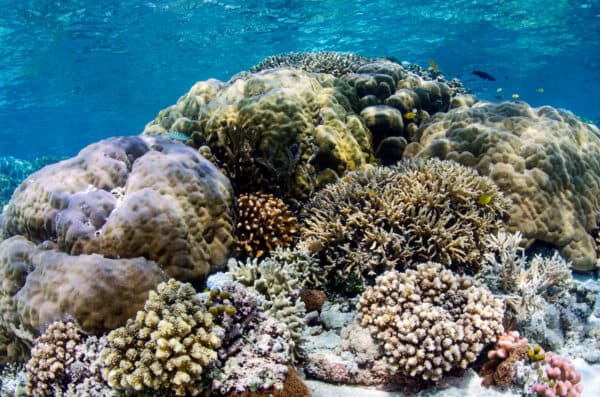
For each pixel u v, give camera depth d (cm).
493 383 358
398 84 844
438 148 684
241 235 542
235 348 325
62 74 3006
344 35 2697
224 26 2373
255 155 636
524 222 580
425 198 512
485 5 2245
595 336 464
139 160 496
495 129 658
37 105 4150
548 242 607
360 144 722
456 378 365
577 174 648
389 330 366
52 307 377
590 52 3569
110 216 436
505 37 2995
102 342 342
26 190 495
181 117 755
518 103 735
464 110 741
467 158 650
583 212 624
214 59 3209
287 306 396
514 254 482
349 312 465
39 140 7800
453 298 402
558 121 693
